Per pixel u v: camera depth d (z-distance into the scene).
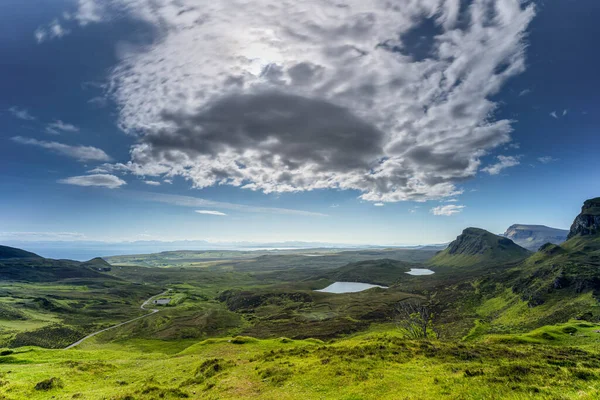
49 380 42.88
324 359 39.03
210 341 84.56
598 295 164.12
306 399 27.72
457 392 24.36
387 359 37.19
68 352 85.69
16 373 50.16
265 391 31.55
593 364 32.06
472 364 32.91
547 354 36.91
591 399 19.42
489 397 22.62
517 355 36.69
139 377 49.06
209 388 35.94
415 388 26.83
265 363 42.97
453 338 143.62
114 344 171.88
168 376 46.94
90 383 46.91
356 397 26.48
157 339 180.75
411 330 92.81
